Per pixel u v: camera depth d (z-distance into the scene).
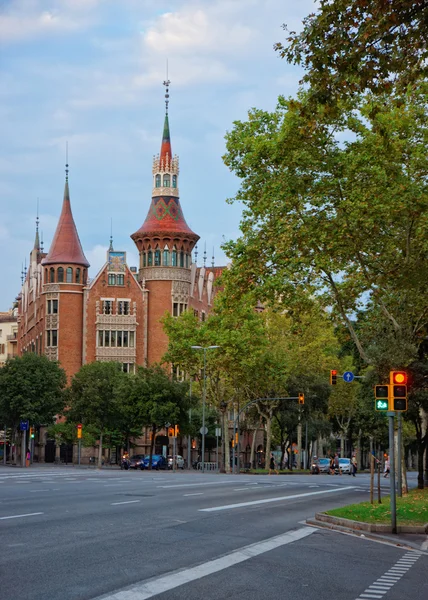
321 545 18.03
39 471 62.44
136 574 12.52
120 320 116.12
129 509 23.77
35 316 126.69
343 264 37.72
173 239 117.75
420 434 49.53
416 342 44.09
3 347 173.25
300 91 36.59
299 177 35.28
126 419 94.56
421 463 49.50
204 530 19.12
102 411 92.00
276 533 19.62
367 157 34.22
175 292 117.44
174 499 29.16
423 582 13.80
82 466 97.62
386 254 37.19
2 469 69.62
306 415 93.69
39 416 90.00
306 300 41.53
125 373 98.44
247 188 37.97
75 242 116.94
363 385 55.47
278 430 110.19
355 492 40.53
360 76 18.31
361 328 47.41
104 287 116.31
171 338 85.38
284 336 87.31
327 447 138.88
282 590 11.98
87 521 19.77
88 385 93.12
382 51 18.00
